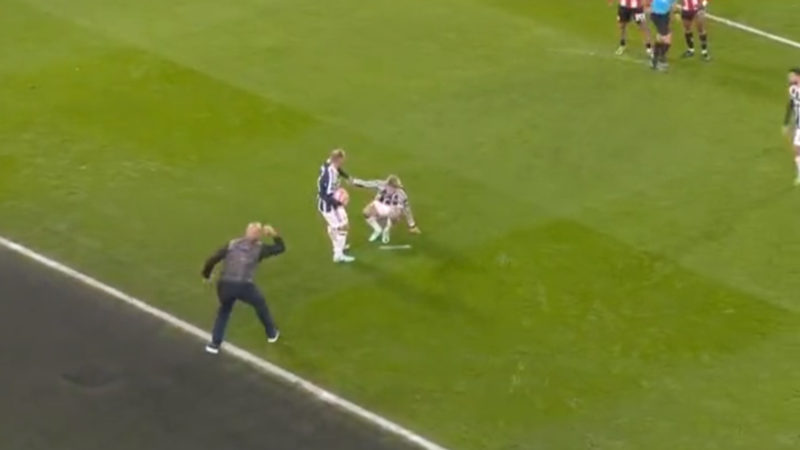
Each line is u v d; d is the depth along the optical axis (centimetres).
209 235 10156
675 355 9038
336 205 9625
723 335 9194
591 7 13462
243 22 13088
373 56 12544
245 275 8775
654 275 9738
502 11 13362
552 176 10831
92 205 10481
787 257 9919
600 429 8456
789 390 8744
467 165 10962
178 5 13375
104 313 9362
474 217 10325
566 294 9556
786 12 13438
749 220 10312
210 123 11475
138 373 8838
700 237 10125
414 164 10962
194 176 10812
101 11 13200
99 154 11069
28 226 10244
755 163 11019
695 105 11844
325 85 12056
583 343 9131
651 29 12925
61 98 11794
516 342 9138
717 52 12694
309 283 9650
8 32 12794
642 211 10412
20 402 8575
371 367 8925
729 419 8531
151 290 9600
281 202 10512
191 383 8769
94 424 8425
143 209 10438
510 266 9806
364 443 8331
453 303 9469
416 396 8700
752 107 11812
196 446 8281
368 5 13475
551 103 11844
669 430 8450
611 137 11350
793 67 12481
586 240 10081
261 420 8494
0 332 9144
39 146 11162
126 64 12306
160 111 11631
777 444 8350
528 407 8625
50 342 9081
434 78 12212
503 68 12388
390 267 9800
